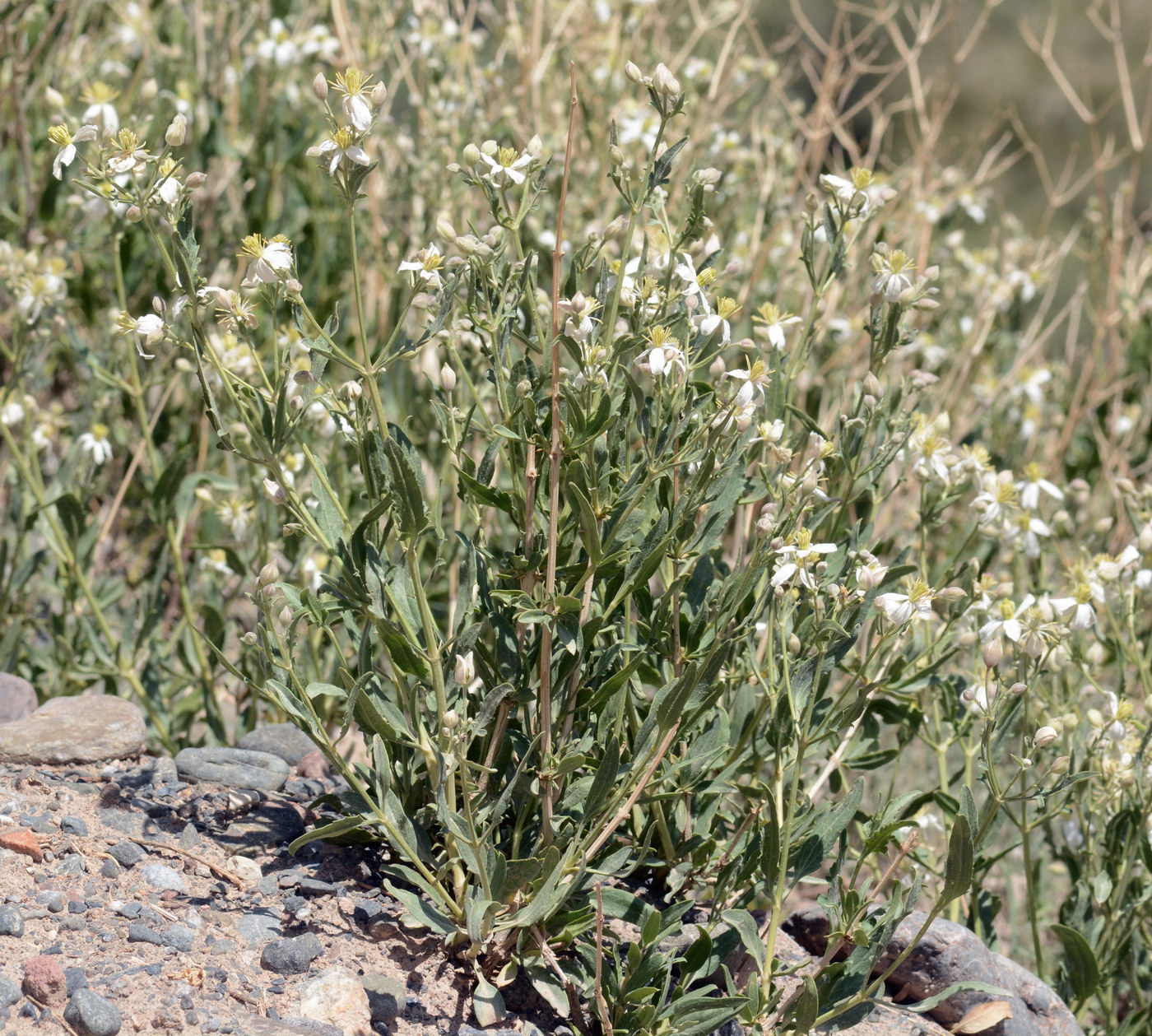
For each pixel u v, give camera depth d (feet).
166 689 11.58
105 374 11.18
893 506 13.71
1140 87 37.29
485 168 7.27
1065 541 14.21
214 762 8.88
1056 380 17.03
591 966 7.20
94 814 8.07
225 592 13.15
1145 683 9.93
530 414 7.06
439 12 15.08
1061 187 17.94
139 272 13.56
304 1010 6.74
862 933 6.79
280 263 6.58
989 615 8.77
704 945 7.17
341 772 6.93
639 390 6.86
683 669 7.54
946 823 9.00
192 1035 6.36
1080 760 9.48
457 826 6.87
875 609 7.47
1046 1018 8.26
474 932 6.81
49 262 11.18
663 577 8.03
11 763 8.41
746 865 7.48
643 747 7.17
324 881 7.80
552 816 7.30
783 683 7.18
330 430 10.46
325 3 16.05
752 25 15.66
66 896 7.21
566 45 16.67
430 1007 7.06
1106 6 38.63
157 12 16.52
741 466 7.93
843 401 9.59
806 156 15.92
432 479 12.26
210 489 12.07
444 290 6.74
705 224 7.54
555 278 6.61
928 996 8.19
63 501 10.48
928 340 14.80
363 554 6.93
